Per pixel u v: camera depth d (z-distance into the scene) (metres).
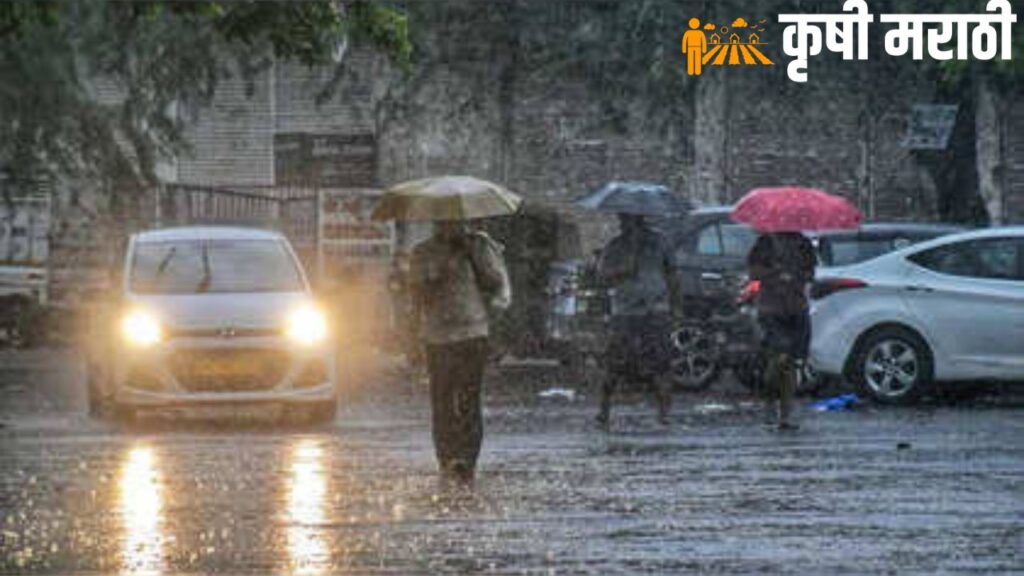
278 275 40.16
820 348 43.06
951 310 42.41
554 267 51.53
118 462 30.62
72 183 68.00
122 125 67.75
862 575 19.48
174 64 68.38
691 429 36.34
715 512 24.22
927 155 79.38
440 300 28.23
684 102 76.38
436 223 28.47
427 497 25.88
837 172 78.94
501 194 28.83
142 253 40.56
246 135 78.31
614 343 37.16
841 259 45.25
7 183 66.38
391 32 54.06
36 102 64.38
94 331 40.50
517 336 55.81
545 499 25.61
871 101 78.94
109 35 66.94
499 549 21.31
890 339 42.78
